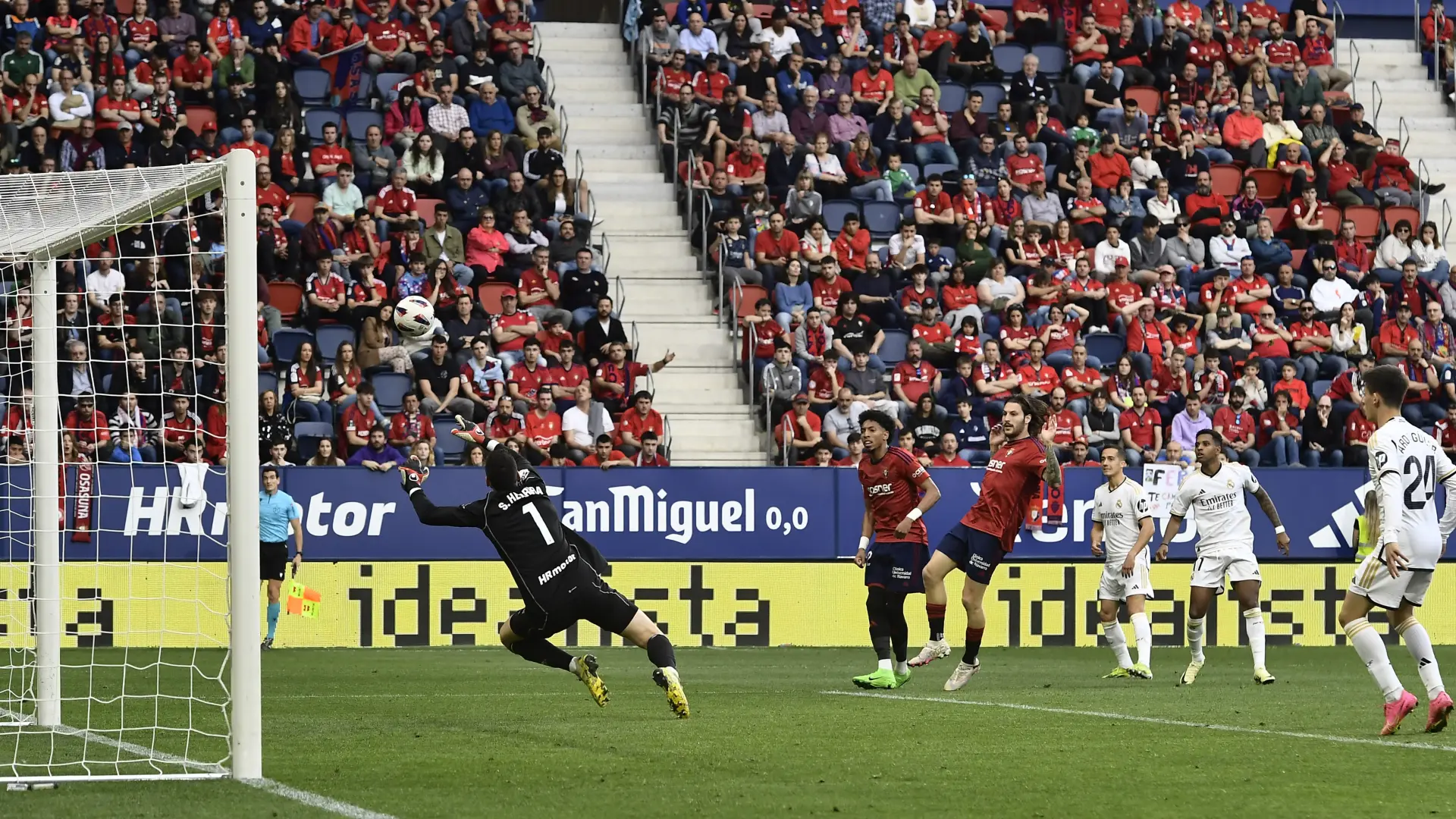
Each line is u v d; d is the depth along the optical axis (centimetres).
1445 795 1872
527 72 7006
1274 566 5575
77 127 6250
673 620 5256
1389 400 2545
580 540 2756
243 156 2075
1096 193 7100
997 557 3481
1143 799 1838
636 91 7500
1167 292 6619
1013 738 2478
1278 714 2916
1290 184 7356
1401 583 2509
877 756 2239
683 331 6325
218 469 5081
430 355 5647
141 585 4953
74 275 5538
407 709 3030
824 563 5334
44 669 2861
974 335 6175
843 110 7156
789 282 6278
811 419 5759
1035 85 7512
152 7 6875
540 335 5891
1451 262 7738
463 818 1691
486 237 6228
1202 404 6153
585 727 2650
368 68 7031
